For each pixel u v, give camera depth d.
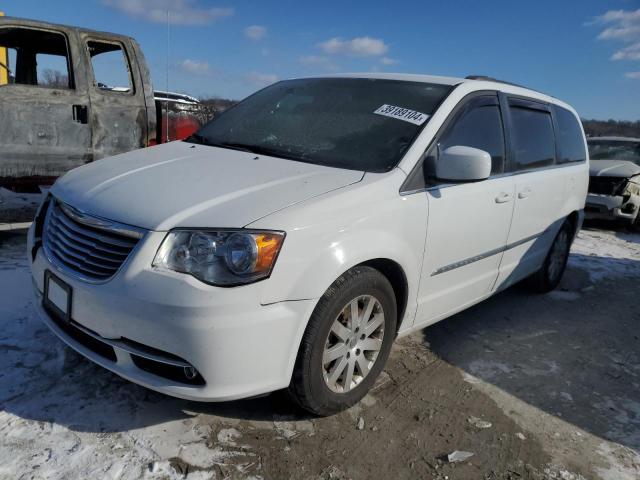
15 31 5.15
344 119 3.25
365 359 2.76
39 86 5.16
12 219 5.80
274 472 2.29
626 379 3.54
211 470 2.25
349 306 2.56
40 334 3.15
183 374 2.27
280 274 2.21
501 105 3.72
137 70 5.76
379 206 2.62
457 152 2.88
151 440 2.38
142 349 2.21
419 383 3.17
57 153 5.32
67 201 2.60
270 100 3.77
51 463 2.18
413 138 2.97
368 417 2.76
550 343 3.98
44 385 2.68
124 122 5.71
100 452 2.27
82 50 5.38
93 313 2.27
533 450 2.66
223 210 2.27
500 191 3.53
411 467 2.44
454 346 3.73
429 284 3.08
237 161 2.90
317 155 3.00
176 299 2.09
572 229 5.09
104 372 2.83
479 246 3.43
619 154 10.09
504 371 3.45
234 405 2.71
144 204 2.35
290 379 2.39
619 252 7.33
